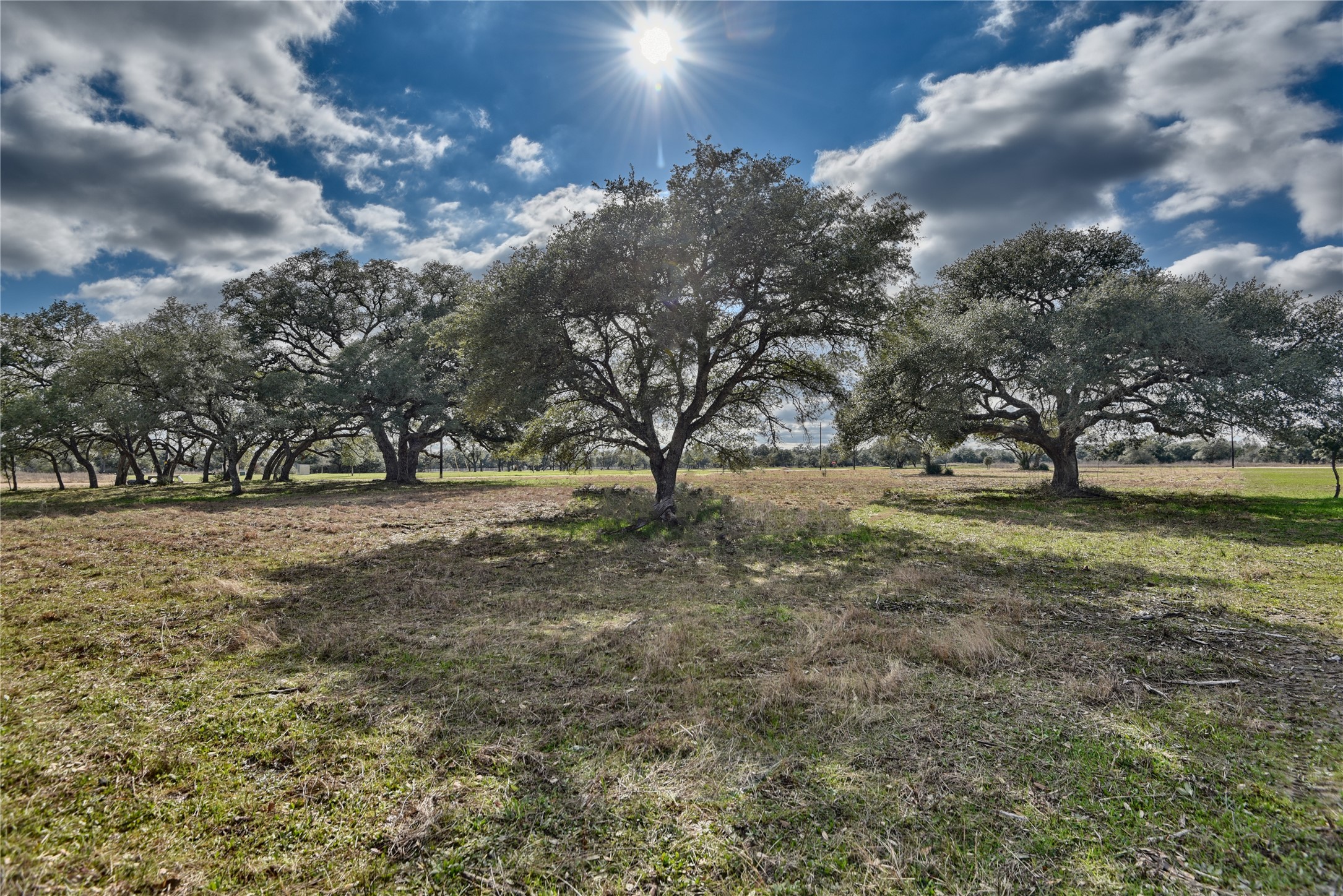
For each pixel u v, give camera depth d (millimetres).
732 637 6891
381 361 37500
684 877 3027
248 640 6758
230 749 4312
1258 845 3217
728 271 15062
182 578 10164
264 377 36688
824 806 3592
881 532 15844
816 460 80375
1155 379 22203
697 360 17719
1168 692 5227
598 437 19109
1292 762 4039
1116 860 3125
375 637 6914
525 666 5984
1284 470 62219
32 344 39875
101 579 10062
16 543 14242
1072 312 22391
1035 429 27375
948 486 36906
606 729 4609
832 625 7180
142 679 5668
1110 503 23406
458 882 3006
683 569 11156
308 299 41125
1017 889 2928
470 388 17828
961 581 9703
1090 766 4012
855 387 26078
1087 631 7020
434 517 21062
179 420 33656
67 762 4117
